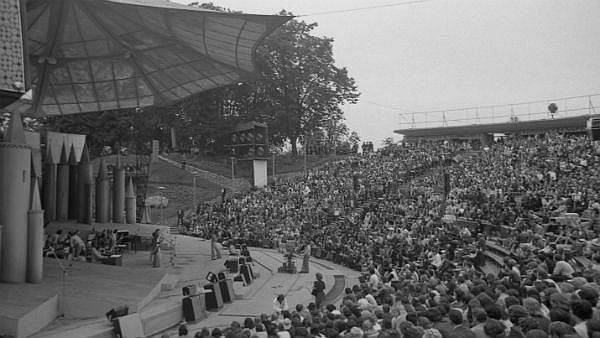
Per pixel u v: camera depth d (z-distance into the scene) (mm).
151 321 16312
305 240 40250
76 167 35719
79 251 24797
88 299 17000
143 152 65938
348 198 49938
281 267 29703
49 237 26672
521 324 7000
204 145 81250
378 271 22875
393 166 58781
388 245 29000
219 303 19688
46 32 24891
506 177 43062
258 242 44844
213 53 26297
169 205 66062
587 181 35344
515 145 54938
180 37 24875
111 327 14914
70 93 32219
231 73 29172
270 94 80000
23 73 13391
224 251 35594
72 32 25062
